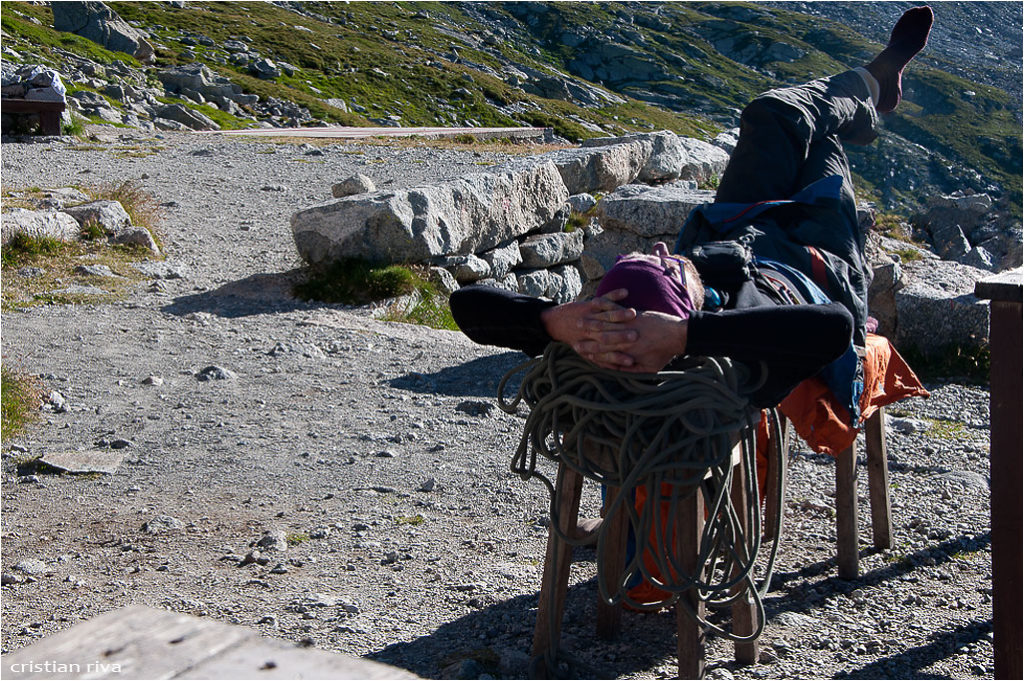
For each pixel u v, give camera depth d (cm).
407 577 406
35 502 492
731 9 16988
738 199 436
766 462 428
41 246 1100
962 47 18950
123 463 548
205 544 441
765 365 276
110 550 435
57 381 698
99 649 142
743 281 313
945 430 617
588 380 282
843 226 401
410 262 1089
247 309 953
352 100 5984
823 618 372
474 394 698
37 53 3775
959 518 472
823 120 458
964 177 9850
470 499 500
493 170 1298
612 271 288
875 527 435
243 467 542
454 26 11369
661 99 12200
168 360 765
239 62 5709
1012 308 284
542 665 325
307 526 464
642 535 289
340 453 566
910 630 362
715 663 338
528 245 1318
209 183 1689
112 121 2981
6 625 363
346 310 973
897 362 425
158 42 5653
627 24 14200
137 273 1069
